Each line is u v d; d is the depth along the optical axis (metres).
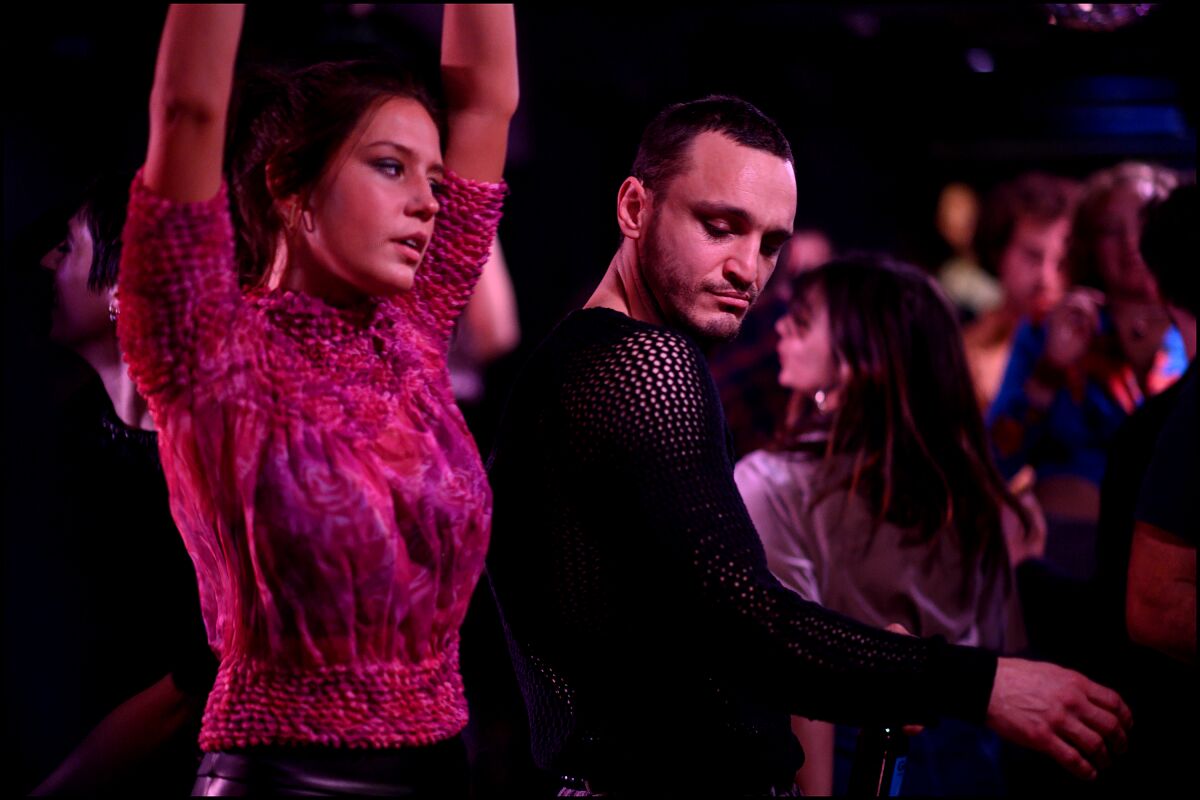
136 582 2.46
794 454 3.07
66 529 4.00
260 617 1.74
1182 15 6.59
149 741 2.31
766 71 7.46
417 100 1.87
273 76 1.84
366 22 4.39
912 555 3.00
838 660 1.78
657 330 1.93
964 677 1.80
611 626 1.92
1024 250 5.12
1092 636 3.08
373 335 1.89
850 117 8.11
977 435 3.12
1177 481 2.38
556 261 6.68
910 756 3.09
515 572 2.04
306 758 1.73
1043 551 4.03
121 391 2.40
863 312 3.06
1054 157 8.31
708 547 1.79
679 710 1.95
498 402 4.30
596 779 1.98
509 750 3.90
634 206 2.12
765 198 2.02
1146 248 2.98
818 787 2.86
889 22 7.32
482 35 2.06
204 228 1.69
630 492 1.83
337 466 1.75
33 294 2.63
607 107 6.94
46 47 4.95
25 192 4.93
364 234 1.80
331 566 1.72
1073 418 4.24
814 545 2.98
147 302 1.70
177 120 1.64
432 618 1.83
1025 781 3.41
